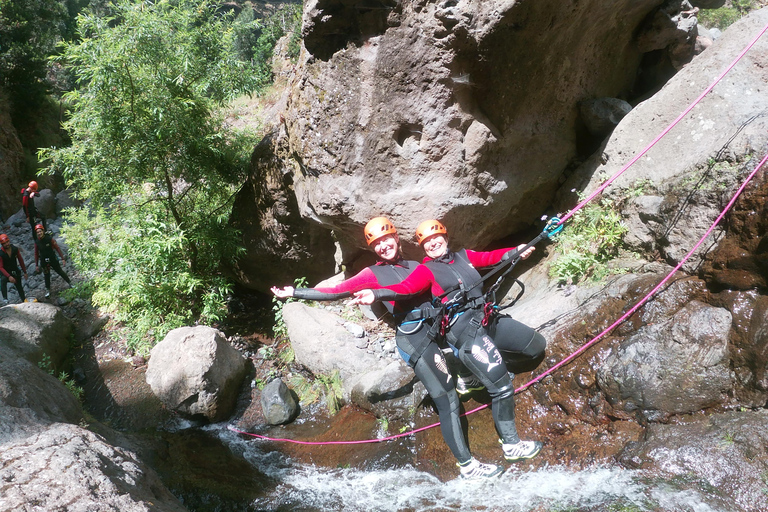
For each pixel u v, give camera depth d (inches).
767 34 162.7
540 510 130.5
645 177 173.3
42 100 719.1
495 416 138.0
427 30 161.2
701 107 165.8
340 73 178.4
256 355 248.4
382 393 178.4
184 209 292.8
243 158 288.2
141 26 231.5
